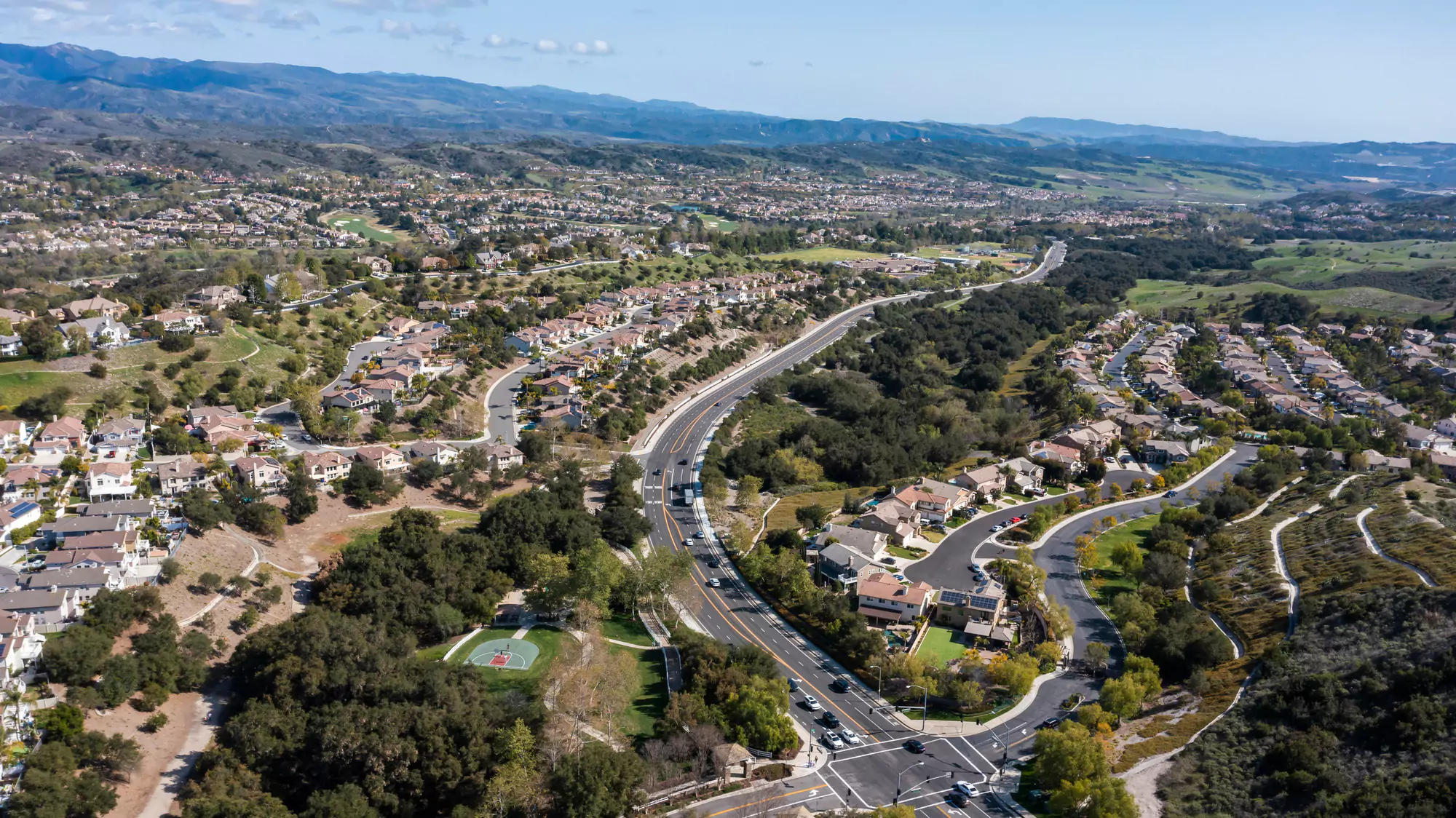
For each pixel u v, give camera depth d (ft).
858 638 555.69
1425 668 431.02
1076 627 595.06
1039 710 508.12
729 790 438.40
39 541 593.83
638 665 553.64
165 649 500.33
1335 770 398.83
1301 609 549.54
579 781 409.49
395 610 577.02
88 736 422.00
